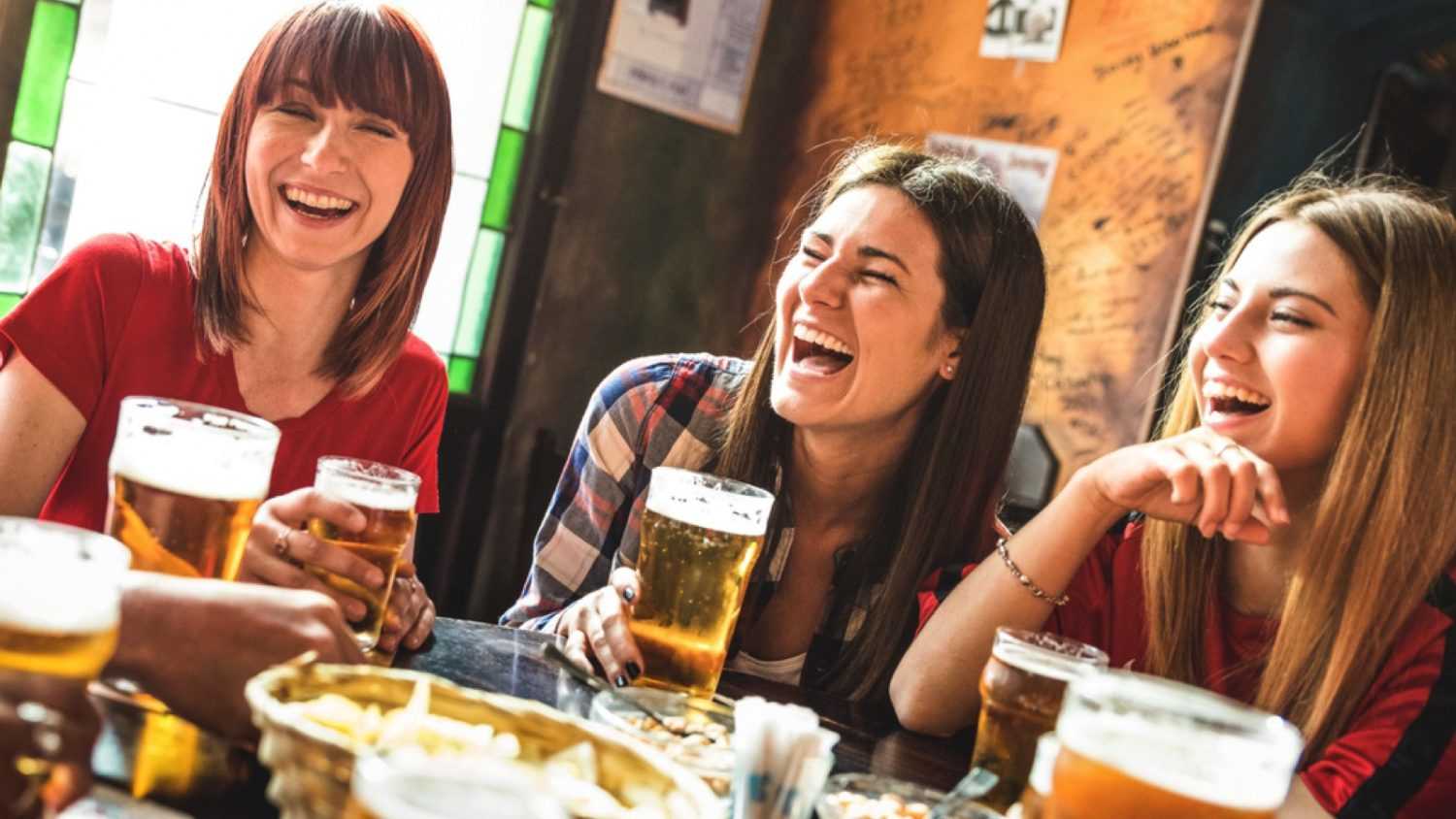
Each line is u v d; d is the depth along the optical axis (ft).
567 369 13.24
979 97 12.51
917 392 5.91
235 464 3.69
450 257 12.38
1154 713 2.72
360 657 3.34
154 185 10.59
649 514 4.56
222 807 2.86
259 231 5.65
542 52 12.46
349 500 4.09
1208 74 10.77
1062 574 5.18
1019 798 3.91
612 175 13.08
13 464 5.27
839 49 13.84
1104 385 11.21
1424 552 4.95
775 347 6.08
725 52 13.55
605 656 4.63
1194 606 5.52
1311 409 5.12
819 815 3.45
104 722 3.14
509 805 1.90
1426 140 9.96
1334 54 10.27
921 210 5.80
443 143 5.91
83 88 10.05
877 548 6.12
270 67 5.47
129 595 3.15
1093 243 11.47
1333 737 4.96
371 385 6.05
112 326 5.55
